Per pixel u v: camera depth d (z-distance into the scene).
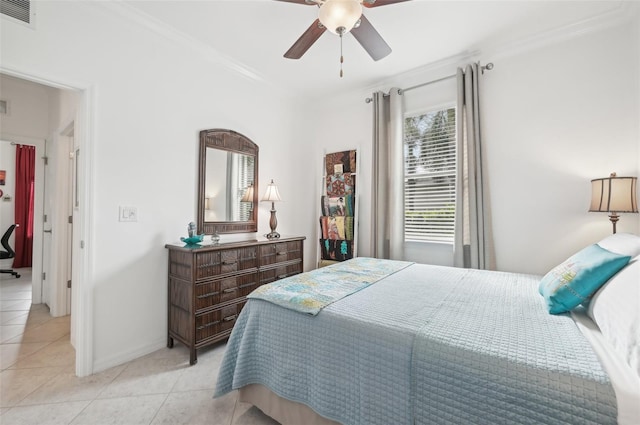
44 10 1.87
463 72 2.93
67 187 3.20
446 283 1.93
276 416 1.52
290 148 3.80
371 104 3.65
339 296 1.60
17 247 5.33
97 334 2.10
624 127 2.26
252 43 2.67
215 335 2.39
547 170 2.55
